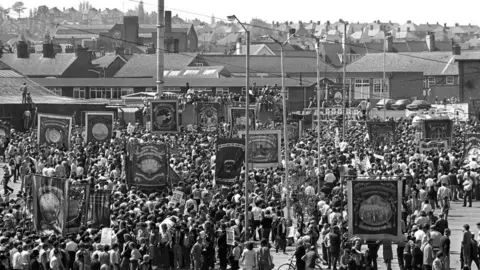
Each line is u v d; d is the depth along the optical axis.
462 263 36.62
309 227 38.78
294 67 161.25
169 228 37.53
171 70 153.00
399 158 60.84
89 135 64.62
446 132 69.00
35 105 100.50
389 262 36.91
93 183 44.19
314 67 161.38
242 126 79.69
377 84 157.62
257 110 95.62
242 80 135.88
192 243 37.59
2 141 73.00
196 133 80.94
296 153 63.16
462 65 150.12
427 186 51.78
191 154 60.91
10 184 61.44
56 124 60.41
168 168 49.41
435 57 163.12
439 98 159.88
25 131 93.25
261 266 34.72
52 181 36.19
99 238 35.03
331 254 37.41
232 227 38.22
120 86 136.50
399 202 36.75
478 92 149.88
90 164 56.25
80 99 122.88
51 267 32.25
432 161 59.97
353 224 36.84
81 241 33.72
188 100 91.44
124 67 156.50
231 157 49.22
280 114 99.62
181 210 41.91
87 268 33.41
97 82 137.75
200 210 41.09
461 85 150.25
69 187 36.03
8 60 159.75
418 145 71.19
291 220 45.09
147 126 84.12
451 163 61.41
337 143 73.88
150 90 137.00
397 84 156.75
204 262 37.50
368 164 56.97
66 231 35.88
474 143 63.47
